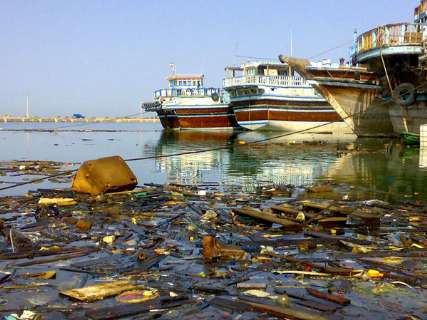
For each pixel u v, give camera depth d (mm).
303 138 55094
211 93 82375
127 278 8438
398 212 14359
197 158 34375
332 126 67500
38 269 8977
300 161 30781
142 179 23219
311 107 66750
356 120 46500
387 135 47656
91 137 68688
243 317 6820
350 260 9469
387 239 11289
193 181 22359
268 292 7777
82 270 8891
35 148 45781
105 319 6730
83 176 17688
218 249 9586
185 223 12859
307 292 7750
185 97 79875
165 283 8180
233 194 18203
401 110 40625
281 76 66062
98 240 11078
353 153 34875
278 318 6781
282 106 65812
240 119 68938
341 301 7297
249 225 12703
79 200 16391
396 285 8117
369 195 17828
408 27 37188
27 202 15977
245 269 8922
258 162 30719
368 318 6801
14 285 8102
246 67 70062
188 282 8242
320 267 8898
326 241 10867
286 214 13578
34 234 11562
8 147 47125
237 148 42688
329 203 15398
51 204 15469
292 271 8734
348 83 44500
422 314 6961
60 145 50312
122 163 18328
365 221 12445
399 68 39875
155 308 7094
